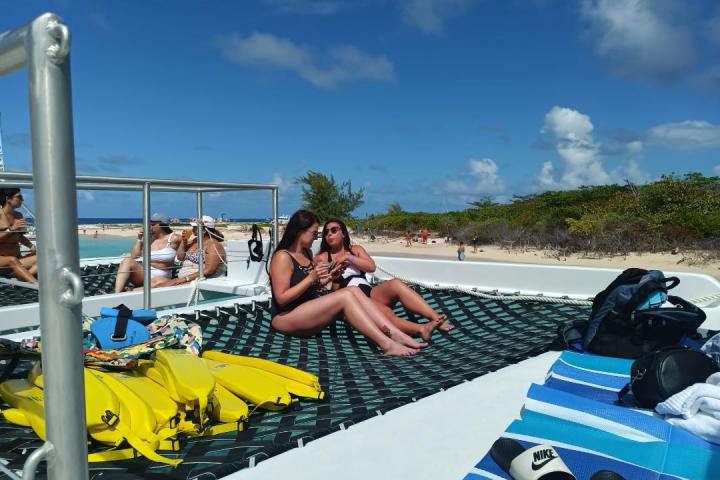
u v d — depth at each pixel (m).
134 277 6.50
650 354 2.22
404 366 3.26
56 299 0.95
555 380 2.63
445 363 3.23
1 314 4.72
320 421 2.21
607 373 2.68
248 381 2.63
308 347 3.88
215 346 3.79
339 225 4.77
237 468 1.80
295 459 1.89
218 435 2.18
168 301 6.16
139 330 3.42
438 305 5.08
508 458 1.75
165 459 1.85
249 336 4.10
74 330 0.98
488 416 2.28
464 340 3.96
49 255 0.94
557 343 3.45
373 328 3.74
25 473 0.98
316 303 3.97
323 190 37.59
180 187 5.66
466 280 5.67
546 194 33.53
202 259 6.68
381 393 2.61
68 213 0.95
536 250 24.66
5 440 2.04
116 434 1.96
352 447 1.99
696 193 23.41
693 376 2.12
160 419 2.13
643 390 2.17
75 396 1.00
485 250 26.03
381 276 6.24
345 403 2.49
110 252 10.95
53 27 0.90
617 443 1.86
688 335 2.97
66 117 0.94
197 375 2.36
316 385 2.69
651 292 2.97
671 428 1.91
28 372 2.75
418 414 2.30
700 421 1.89
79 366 0.99
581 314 4.36
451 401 2.46
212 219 6.99
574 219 24.75
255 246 6.29
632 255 21.03
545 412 2.11
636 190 26.66
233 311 4.62
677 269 17.58
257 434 2.14
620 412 2.03
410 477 1.77
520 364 3.08
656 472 1.67
